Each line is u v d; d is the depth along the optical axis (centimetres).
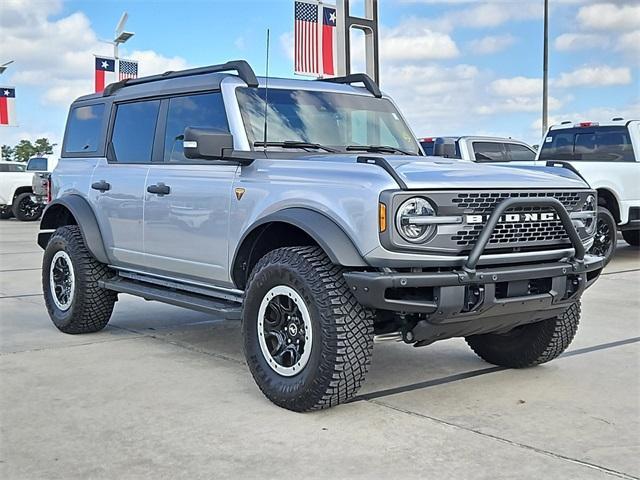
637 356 572
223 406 446
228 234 500
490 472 347
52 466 356
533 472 347
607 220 1069
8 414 432
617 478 341
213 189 513
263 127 516
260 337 455
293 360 436
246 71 530
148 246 580
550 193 449
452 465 356
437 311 404
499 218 417
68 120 712
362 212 406
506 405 450
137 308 794
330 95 564
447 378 512
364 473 346
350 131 554
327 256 433
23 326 694
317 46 1225
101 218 631
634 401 459
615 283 946
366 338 418
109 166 632
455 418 425
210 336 649
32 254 1352
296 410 433
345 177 424
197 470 351
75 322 644
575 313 512
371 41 1241
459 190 408
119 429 406
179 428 408
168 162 570
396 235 395
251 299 458
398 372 528
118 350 594
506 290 427
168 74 600
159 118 590
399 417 427
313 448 378
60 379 506
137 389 482
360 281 403
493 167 470
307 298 421
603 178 1101
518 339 525
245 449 377
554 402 456
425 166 436
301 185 448
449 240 407
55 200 675
